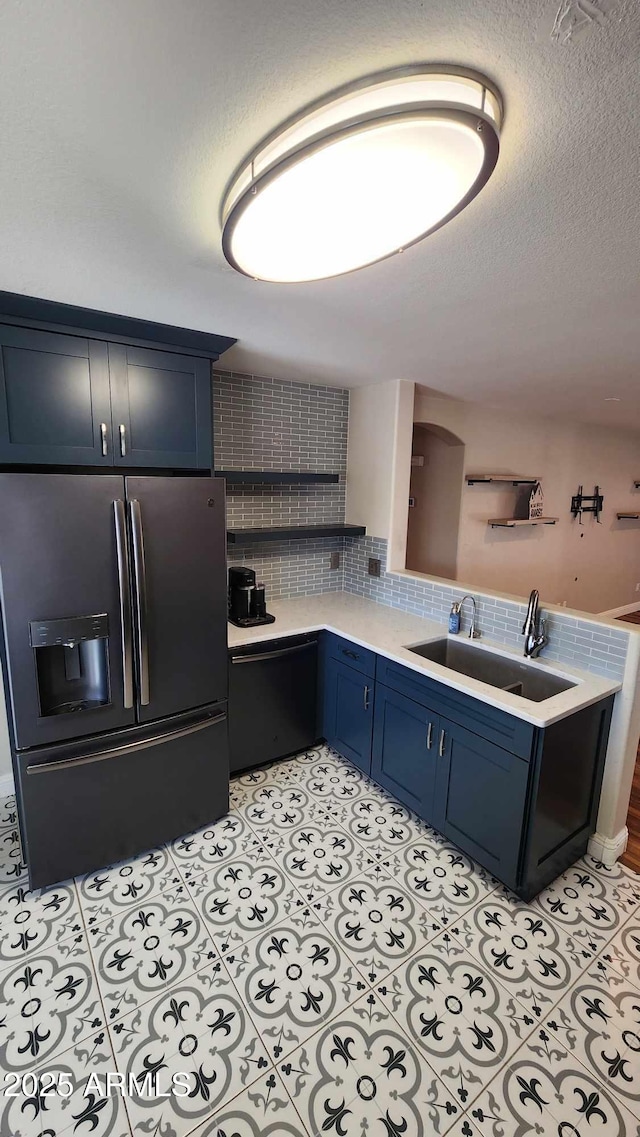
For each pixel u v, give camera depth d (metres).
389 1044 1.52
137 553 2.01
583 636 2.28
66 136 0.90
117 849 2.18
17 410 1.88
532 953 1.82
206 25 0.68
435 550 4.58
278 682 2.85
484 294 1.63
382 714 2.63
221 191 1.08
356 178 0.86
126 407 2.11
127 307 1.83
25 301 1.77
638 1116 1.36
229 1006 1.62
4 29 0.69
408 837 2.39
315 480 3.09
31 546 1.83
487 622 2.70
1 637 1.99
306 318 1.92
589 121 0.83
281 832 2.42
